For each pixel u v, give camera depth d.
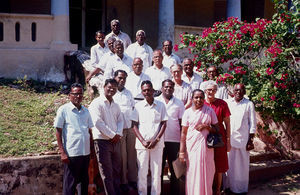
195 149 4.96
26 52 8.94
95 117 4.86
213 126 5.02
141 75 5.93
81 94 4.78
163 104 5.14
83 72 8.23
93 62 7.61
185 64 6.12
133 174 5.52
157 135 5.00
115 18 12.38
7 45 8.83
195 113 4.98
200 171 4.92
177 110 5.34
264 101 6.88
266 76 6.58
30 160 5.10
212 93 5.33
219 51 6.95
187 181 5.04
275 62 6.58
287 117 7.33
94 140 5.02
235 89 5.95
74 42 11.78
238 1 11.97
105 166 4.93
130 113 5.44
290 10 6.82
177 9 13.69
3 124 6.05
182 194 5.39
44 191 5.18
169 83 5.31
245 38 6.87
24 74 8.93
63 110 4.72
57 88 8.42
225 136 5.38
